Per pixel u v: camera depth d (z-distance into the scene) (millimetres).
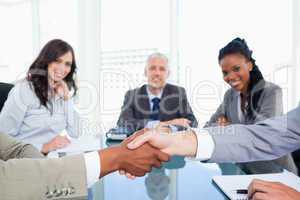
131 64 2971
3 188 620
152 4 3100
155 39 3127
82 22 3070
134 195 837
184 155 935
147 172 941
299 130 917
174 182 937
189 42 3064
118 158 854
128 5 3092
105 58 3094
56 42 1803
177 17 3109
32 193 632
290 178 956
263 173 1031
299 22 2939
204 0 3021
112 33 3107
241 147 915
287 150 938
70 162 695
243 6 2986
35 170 651
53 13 3064
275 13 2967
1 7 3002
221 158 919
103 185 909
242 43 1693
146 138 927
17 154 1105
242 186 874
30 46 3076
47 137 1761
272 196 720
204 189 876
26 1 3039
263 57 2969
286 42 2971
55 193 649
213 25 3031
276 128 928
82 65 3043
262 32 2986
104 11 3084
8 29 3041
